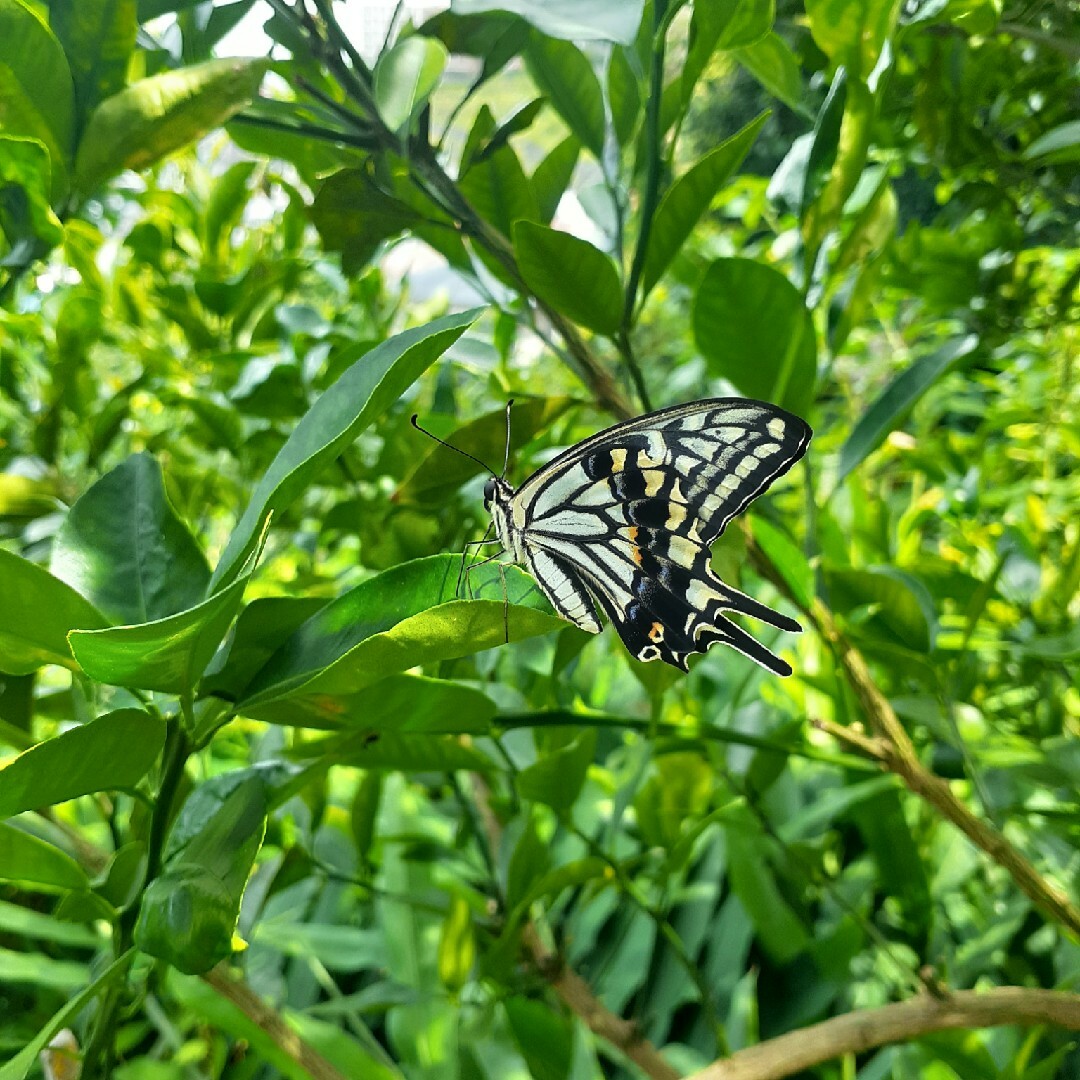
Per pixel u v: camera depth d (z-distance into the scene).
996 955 0.20
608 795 0.23
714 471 0.15
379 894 0.19
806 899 0.21
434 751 0.15
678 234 0.15
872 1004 0.20
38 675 0.19
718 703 0.23
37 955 0.18
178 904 0.10
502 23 0.15
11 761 0.09
